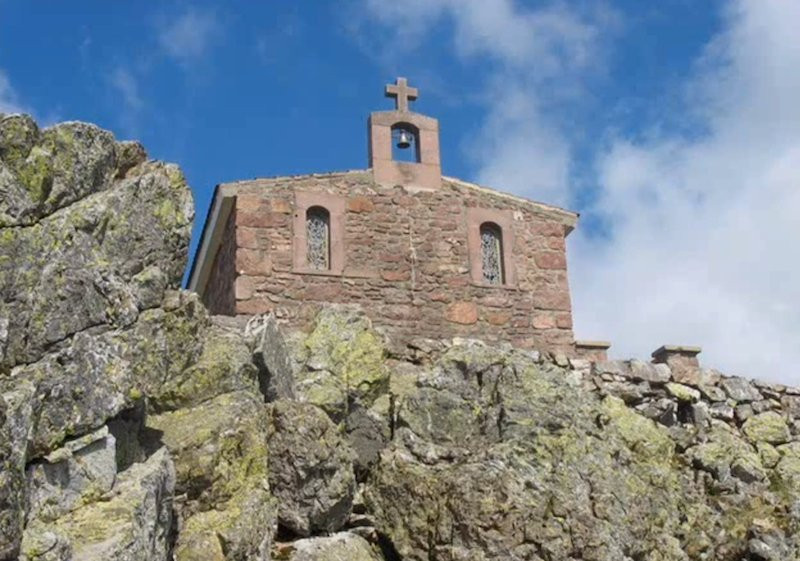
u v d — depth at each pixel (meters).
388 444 14.88
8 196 11.38
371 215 18.05
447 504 13.88
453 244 18.30
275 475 13.22
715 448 16.81
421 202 18.41
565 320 18.33
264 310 16.88
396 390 15.89
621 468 15.23
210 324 14.06
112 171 12.88
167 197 13.21
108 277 11.90
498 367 15.90
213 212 17.73
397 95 19.11
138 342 12.07
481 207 18.70
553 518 13.94
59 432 10.61
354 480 13.87
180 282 13.43
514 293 18.28
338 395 14.92
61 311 11.27
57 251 11.55
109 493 10.68
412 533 13.84
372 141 18.64
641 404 17.31
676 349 17.95
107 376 11.23
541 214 19.03
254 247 17.20
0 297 10.89
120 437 11.52
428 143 18.89
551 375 16.22
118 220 12.45
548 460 14.64
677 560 14.88
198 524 11.76
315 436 13.46
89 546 9.98
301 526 13.16
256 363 14.05
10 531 9.29
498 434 15.14
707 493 16.27
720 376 18.00
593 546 13.87
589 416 15.76
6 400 9.87
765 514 16.11
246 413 12.97
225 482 12.22
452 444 15.00
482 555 13.48
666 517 15.27
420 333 17.56
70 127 12.34
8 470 9.46
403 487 14.14
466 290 18.05
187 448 12.18
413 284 17.83
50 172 11.90
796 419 18.02
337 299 17.33
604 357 17.91
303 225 17.59
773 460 17.05
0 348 10.48
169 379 12.86
